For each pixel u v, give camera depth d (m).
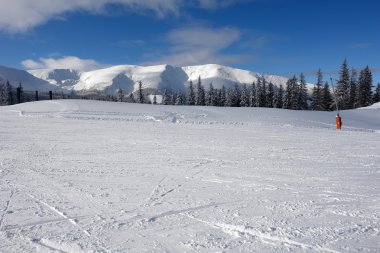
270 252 3.92
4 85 82.00
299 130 20.25
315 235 4.35
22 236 4.40
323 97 67.38
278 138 15.72
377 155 10.76
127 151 11.51
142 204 5.69
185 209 5.41
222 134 17.34
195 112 32.53
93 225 4.77
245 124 24.97
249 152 11.41
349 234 4.37
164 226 4.71
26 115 26.97
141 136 15.90
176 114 30.41
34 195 6.25
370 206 5.48
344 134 17.78
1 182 7.21
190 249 4.02
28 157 10.29
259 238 4.29
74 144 13.09
